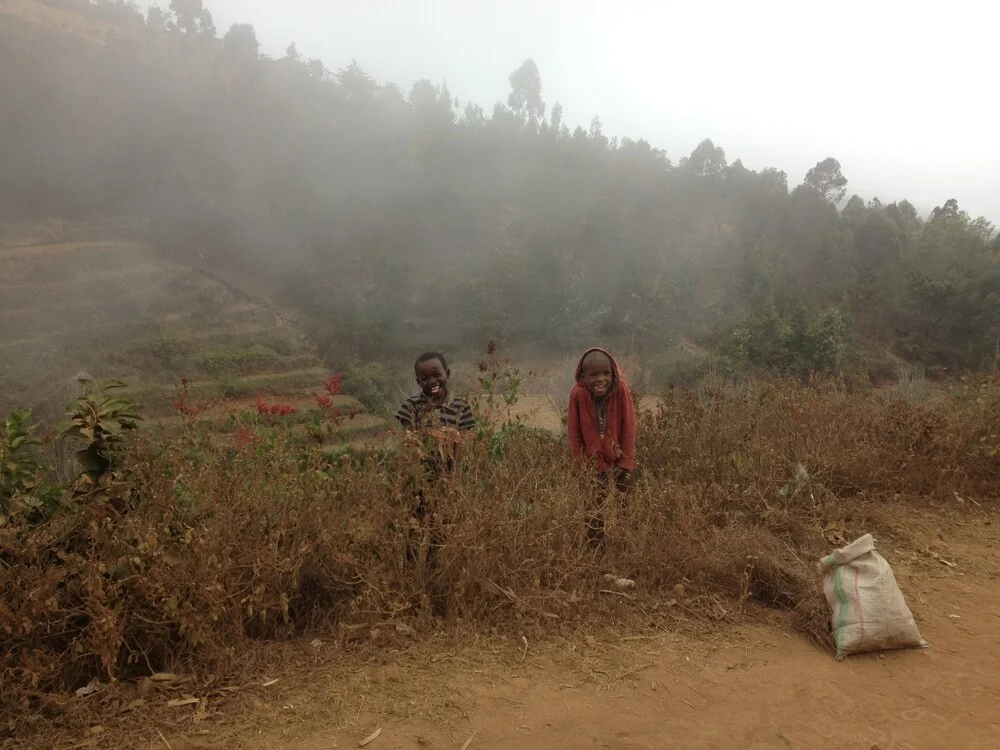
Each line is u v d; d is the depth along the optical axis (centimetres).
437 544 348
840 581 344
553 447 500
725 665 314
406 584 339
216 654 281
